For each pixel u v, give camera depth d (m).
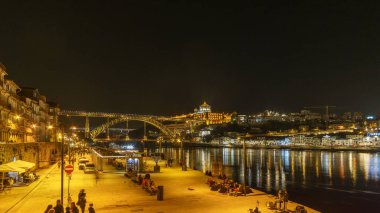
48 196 43.50
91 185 53.47
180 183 57.25
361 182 94.56
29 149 65.88
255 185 87.75
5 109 66.69
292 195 71.44
